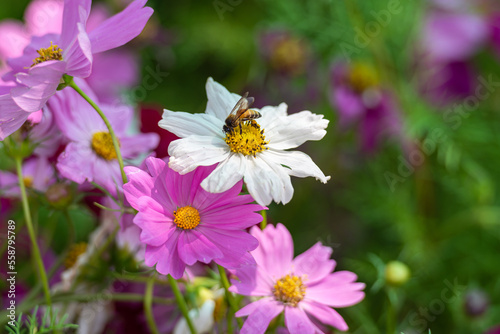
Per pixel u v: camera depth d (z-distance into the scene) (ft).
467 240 2.68
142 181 1.30
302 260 1.48
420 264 2.55
